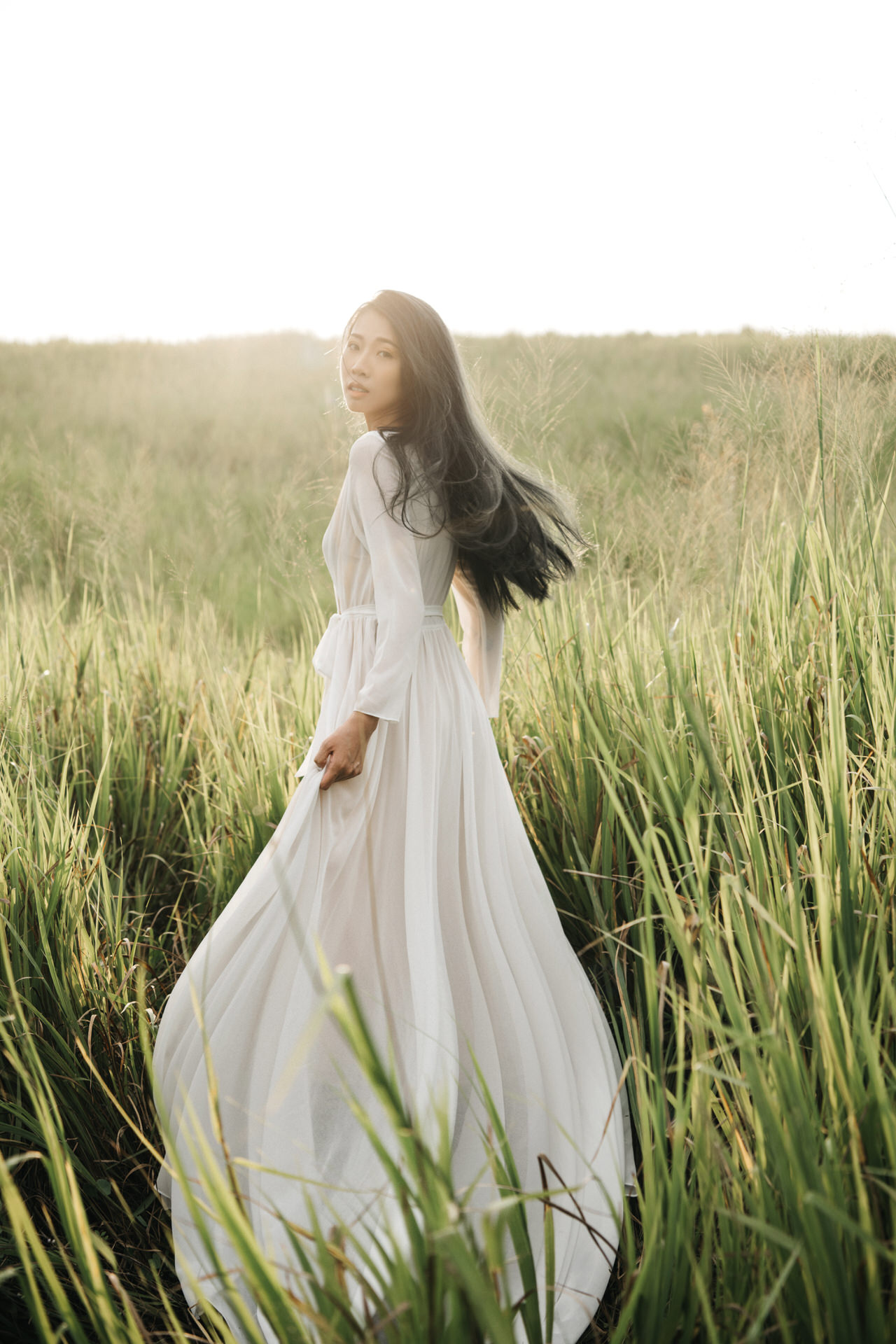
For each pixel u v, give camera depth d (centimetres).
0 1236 146
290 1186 138
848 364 270
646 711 224
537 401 326
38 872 203
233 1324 125
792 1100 105
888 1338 99
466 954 163
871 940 143
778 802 181
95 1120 167
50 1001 185
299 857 161
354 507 171
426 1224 88
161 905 278
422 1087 134
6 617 415
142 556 569
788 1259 102
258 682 372
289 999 154
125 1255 148
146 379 1370
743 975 146
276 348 1562
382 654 160
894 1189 107
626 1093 165
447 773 170
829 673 213
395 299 172
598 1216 142
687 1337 106
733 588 287
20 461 847
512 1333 84
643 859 124
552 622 288
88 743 317
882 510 261
